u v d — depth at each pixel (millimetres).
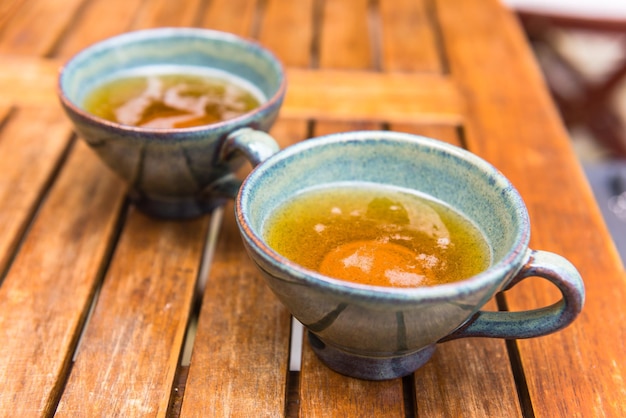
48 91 589
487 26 732
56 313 405
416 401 368
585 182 517
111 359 381
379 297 308
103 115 465
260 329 401
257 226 366
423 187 408
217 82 517
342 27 717
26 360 377
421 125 570
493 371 383
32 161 516
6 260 441
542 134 567
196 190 458
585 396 372
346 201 408
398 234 391
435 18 760
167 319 406
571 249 458
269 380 374
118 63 509
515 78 643
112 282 426
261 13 776
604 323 409
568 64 1043
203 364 380
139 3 745
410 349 352
